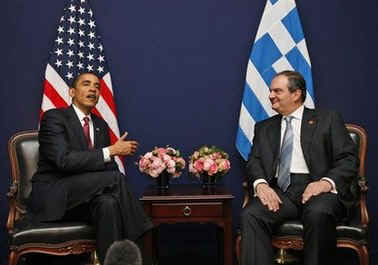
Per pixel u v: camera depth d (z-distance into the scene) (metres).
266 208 2.65
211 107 3.68
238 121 3.66
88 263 3.21
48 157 2.78
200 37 3.69
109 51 3.65
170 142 3.66
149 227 2.63
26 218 2.72
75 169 2.71
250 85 3.55
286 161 2.88
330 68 3.70
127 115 3.65
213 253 3.64
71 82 3.53
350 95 3.70
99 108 3.53
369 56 3.67
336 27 3.69
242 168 3.66
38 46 3.62
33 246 2.54
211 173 3.07
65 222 2.63
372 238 3.66
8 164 3.58
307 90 3.52
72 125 2.92
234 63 3.69
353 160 2.75
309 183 2.77
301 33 3.58
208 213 2.89
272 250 2.61
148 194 2.98
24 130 3.59
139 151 3.65
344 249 3.62
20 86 3.60
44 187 2.77
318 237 2.46
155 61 3.67
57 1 3.64
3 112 3.59
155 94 3.66
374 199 3.66
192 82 3.68
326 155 2.85
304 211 2.55
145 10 3.67
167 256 3.62
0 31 3.60
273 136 2.98
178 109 3.67
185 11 3.69
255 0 3.70
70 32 3.58
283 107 2.95
